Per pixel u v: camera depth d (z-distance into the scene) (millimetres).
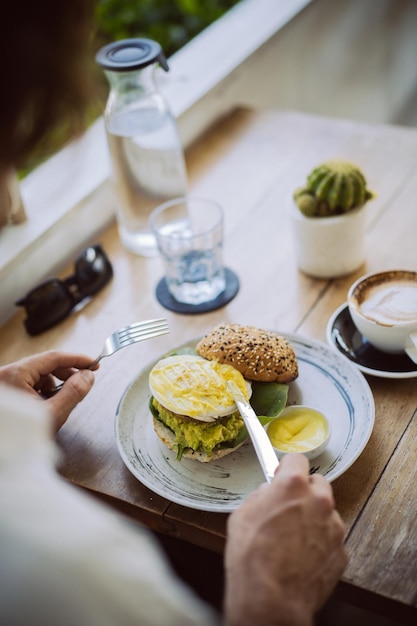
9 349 1169
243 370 903
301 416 899
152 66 1232
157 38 1968
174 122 1294
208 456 866
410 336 936
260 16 1944
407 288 1002
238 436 872
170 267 1168
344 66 2451
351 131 1557
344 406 923
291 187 1420
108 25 1903
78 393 938
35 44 452
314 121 1612
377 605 750
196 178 1501
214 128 1658
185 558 1124
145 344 1112
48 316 1183
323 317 1105
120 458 933
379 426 914
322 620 1151
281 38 1912
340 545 694
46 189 1414
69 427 988
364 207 1124
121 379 1052
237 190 1441
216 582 1145
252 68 1844
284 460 740
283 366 912
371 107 2748
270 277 1209
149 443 920
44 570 473
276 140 1575
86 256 1231
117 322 1177
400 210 1304
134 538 519
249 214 1371
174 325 1145
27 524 487
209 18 2096
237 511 701
